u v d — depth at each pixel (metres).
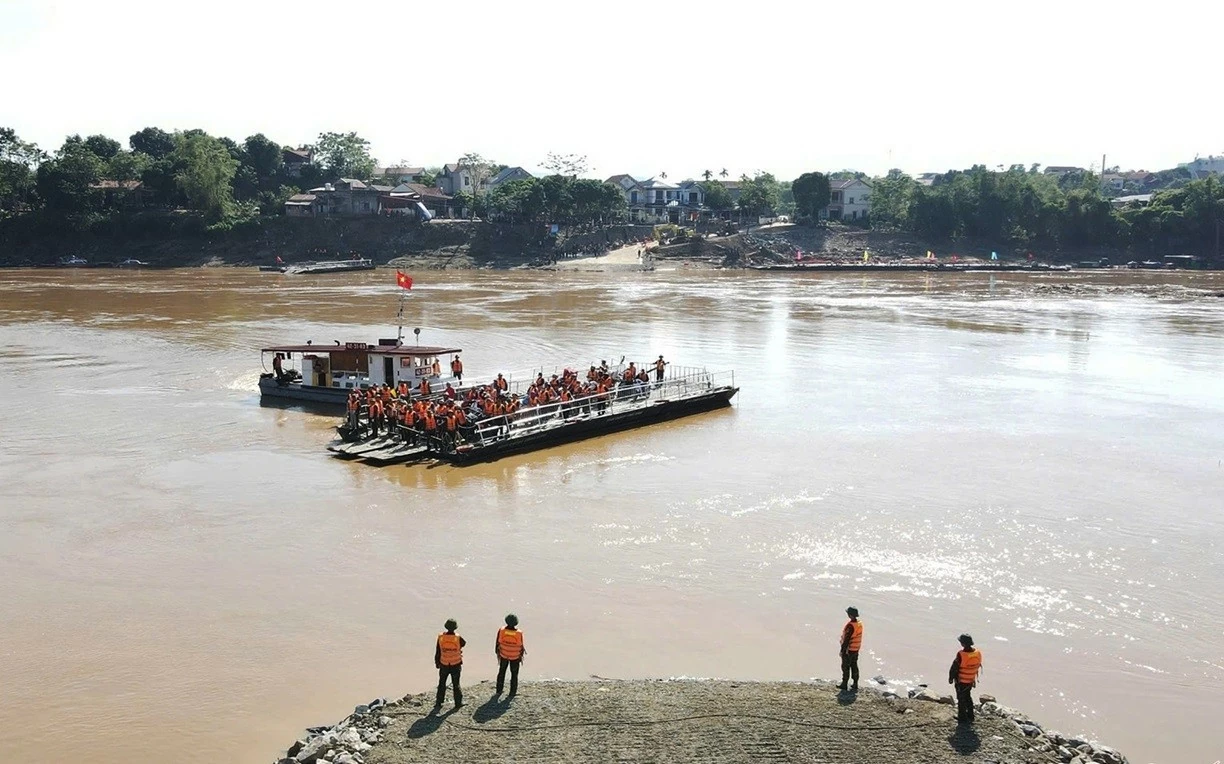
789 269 165.62
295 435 47.09
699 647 24.92
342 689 23.03
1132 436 46.84
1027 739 19.09
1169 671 23.86
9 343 75.62
